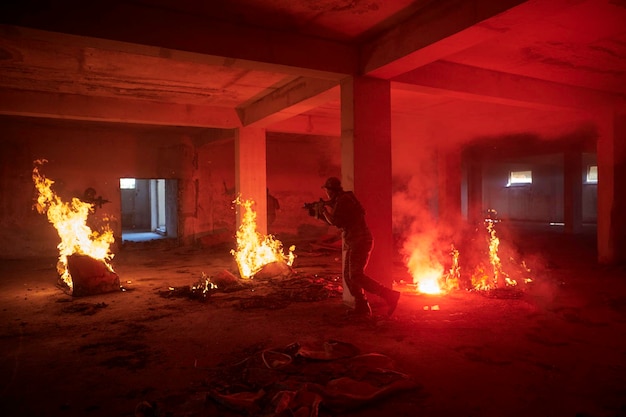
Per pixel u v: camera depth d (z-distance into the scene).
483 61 7.09
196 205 15.20
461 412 3.30
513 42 6.18
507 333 5.16
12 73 7.57
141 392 3.74
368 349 4.63
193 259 12.19
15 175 12.53
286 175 16.58
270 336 5.21
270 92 9.20
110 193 13.86
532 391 3.64
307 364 4.12
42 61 6.91
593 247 13.07
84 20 4.76
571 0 4.09
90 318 6.12
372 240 6.05
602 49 6.48
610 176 9.72
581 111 9.52
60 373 4.16
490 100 7.91
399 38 5.70
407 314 6.03
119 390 3.78
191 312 6.39
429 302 6.70
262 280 8.80
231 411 3.32
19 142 12.55
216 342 5.03
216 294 7.58
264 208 11.15
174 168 14.79
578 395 3.56
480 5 4.57
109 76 7.81
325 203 6.20
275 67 6.03
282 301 6.92
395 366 4.14
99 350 4.80
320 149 17.23
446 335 5.11
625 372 4.00
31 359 4.54
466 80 7.29
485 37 5.00
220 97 9.57
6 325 5.80
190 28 5.34
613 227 9.80
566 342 4.82
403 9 5.32
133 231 21.33
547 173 24.14
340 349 4.46
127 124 12.79
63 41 4.95
